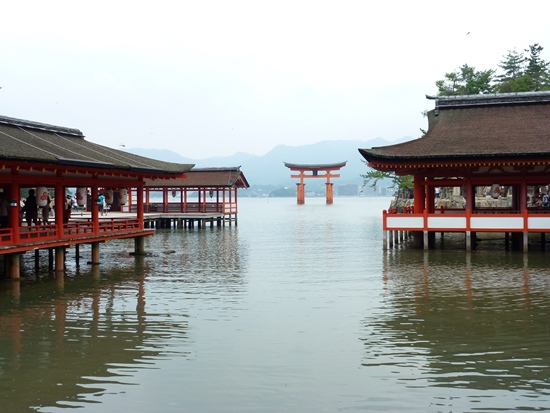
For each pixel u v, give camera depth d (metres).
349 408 11.14
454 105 38.44
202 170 66.06
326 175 176.00
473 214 33.12
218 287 23.53
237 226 66.06
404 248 36.88
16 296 21.69
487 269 27.27
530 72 76.50
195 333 16.33
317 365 13.53
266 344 15.21
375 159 33.16
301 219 83.62
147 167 30.78
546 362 13.60
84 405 11.33
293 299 20.95
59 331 16.64
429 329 16.56
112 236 29.55
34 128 28.86
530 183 33.16
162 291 22.67
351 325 17.09
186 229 61.03
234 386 12.27
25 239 24.03
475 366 13.37
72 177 26.58
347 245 41.06
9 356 14.32
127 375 12.95
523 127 34.72
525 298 20.53
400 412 10.95
